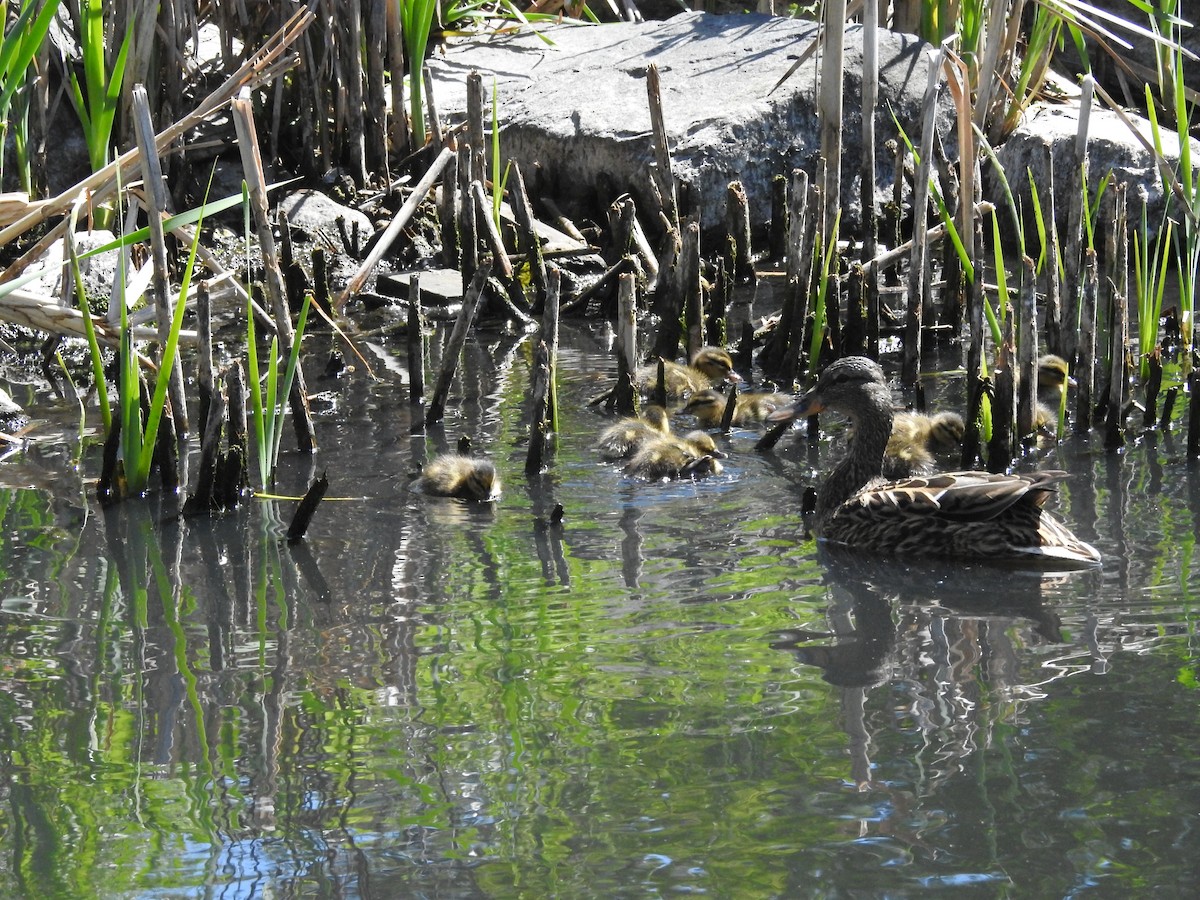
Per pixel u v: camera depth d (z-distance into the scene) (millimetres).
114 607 12148
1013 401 15867
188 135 25906
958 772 8727
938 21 29016
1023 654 10586
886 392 14508
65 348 21109
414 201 21953
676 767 8898
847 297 22172
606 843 8055
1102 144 26125
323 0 25938
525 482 15844
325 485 13805
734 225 23547
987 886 7555
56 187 25047
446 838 8164
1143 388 18703
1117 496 14695
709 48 29375
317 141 27297
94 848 8188
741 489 15609
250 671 10664
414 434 17656
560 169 27578
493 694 10102
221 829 8344
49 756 9328
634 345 18266
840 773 8758
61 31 23469
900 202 24625
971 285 16766
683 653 10812
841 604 11891
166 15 24531
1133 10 31234
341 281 24891
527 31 31422
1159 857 7762
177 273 23359
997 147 27516
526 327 23172
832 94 20797
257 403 15172
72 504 15086
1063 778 8617
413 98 27281
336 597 12297
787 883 7621
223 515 14719
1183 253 25344
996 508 12828
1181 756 8836
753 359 21125
